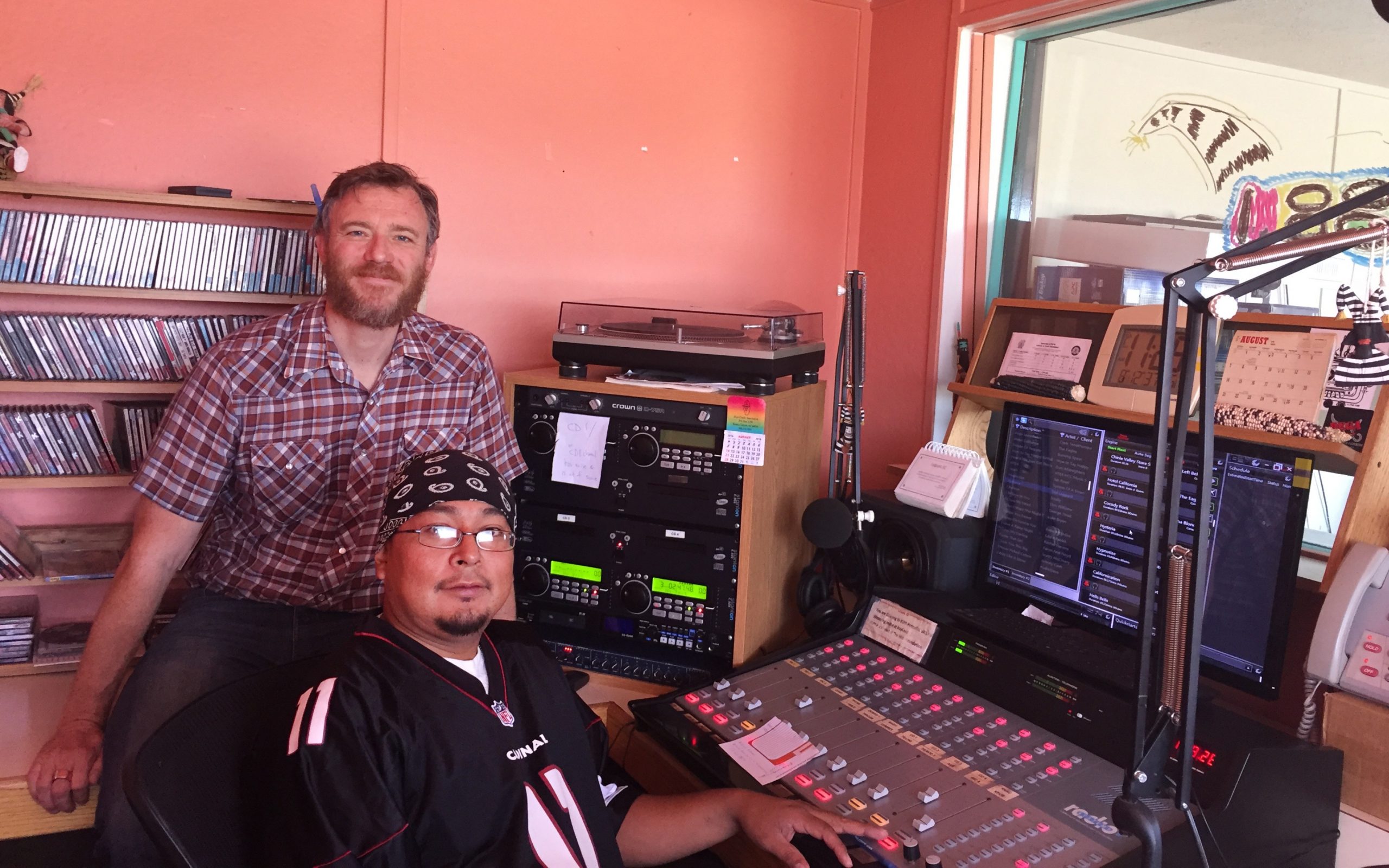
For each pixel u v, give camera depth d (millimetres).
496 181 2537
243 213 2312
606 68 2598
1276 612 1488
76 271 2117
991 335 2162
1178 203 2215
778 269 2824
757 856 1586
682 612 2127
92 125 2229
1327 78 1923
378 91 2414
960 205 2555
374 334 1919
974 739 1622
